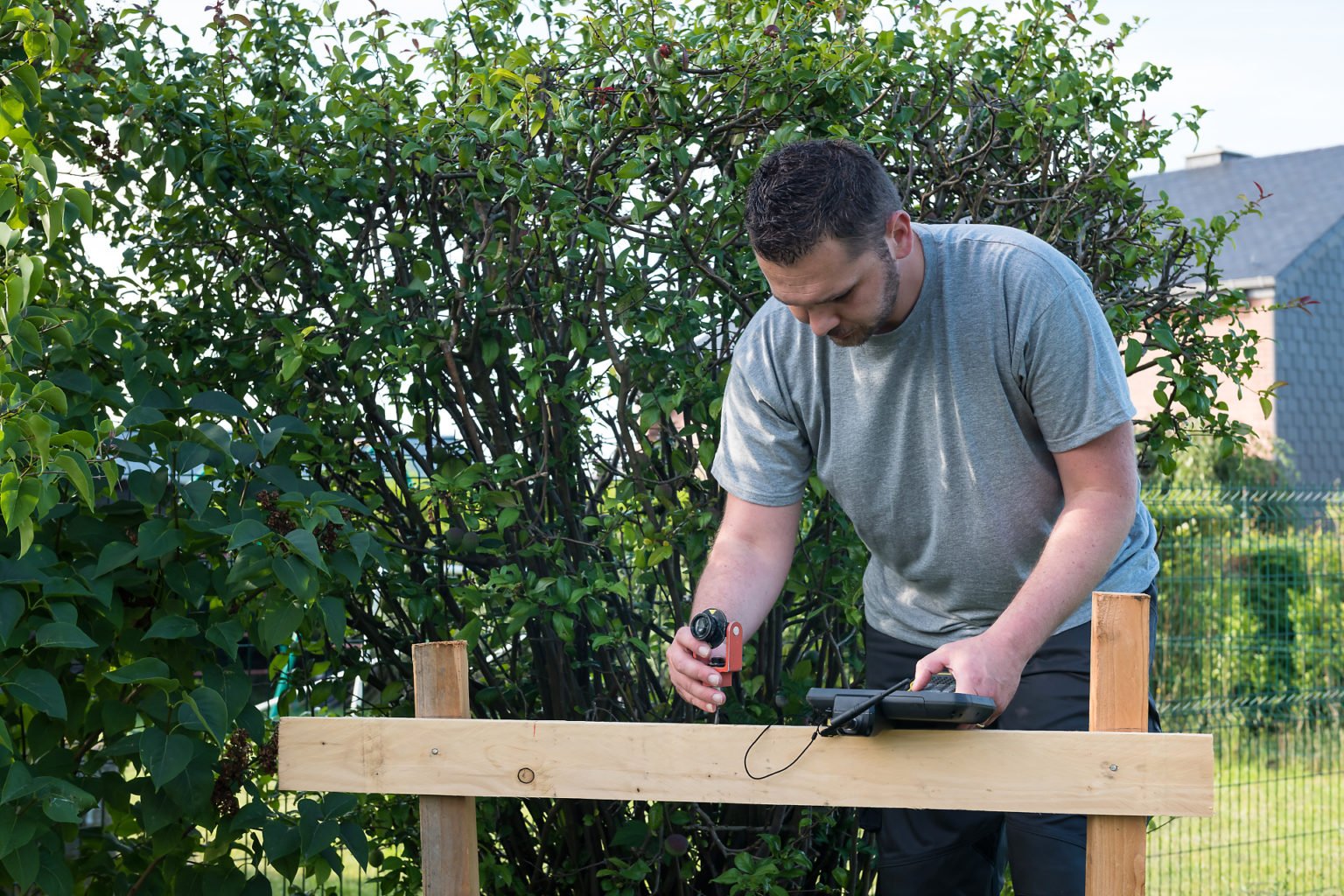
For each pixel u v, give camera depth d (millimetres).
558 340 2666
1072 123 2594
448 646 1595
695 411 2520
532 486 2654
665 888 2721
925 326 1808
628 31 2467
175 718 2113
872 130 2557
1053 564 1674
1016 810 1432
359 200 2699
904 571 2045
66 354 2186
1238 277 13977
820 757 1480
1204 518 6332
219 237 2738
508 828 2715
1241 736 6285
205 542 2240
